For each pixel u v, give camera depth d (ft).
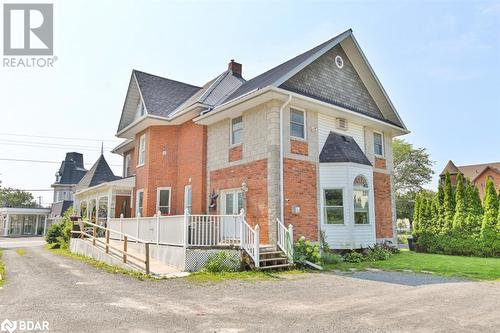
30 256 52.19
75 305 20.40
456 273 33.96
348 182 44.70
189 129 56.39
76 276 31.76
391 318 17.94
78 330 15.43
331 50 52.85
